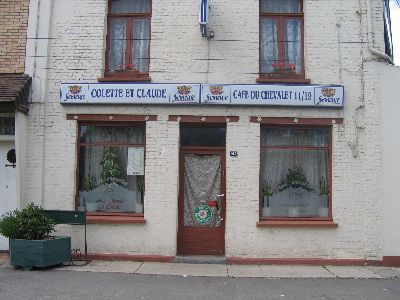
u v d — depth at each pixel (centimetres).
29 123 1051
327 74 1047
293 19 1096
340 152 1031
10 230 915
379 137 1029
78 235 1027
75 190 1049
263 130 1066
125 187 1065
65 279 836
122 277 866
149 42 1088
